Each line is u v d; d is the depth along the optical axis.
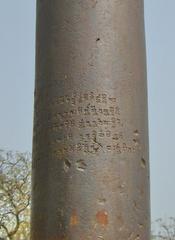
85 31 2.46
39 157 2.45
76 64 2.44
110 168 2.36
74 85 2.42
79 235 2.31
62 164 2.38
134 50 2.49
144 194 2.41
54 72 2.46
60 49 2.46
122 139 2.40
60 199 2.36
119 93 2.43
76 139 2.38
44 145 2.44
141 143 2.44
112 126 2.39
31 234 2.44
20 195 10.11
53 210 2.36
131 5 2.53
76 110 2.41
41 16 2.56
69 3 2.49
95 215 2.32
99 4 2.48
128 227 2.34
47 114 2.45
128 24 2.50
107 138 2.38
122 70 2.45
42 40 2.54
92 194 2.34
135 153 2.42
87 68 2.43
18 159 10.23
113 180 2.36
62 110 2.42
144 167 2.44
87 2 2.48
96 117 2.39
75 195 2.34
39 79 2.53
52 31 2.50
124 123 2.41
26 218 10.12
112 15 2.48
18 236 10.09
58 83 2.45
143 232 2.38
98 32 2.46
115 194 2.35
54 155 2.40
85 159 2.36
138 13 2.55
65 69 2.44
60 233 2.33
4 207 10.09
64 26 2.48
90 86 2.42
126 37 2.48
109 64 2.44
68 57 2.45
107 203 2.34
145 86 2.53
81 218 2.33
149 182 2.47
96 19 2.46
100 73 2.43
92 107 2.40
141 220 2.38
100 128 2.39
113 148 2.38
